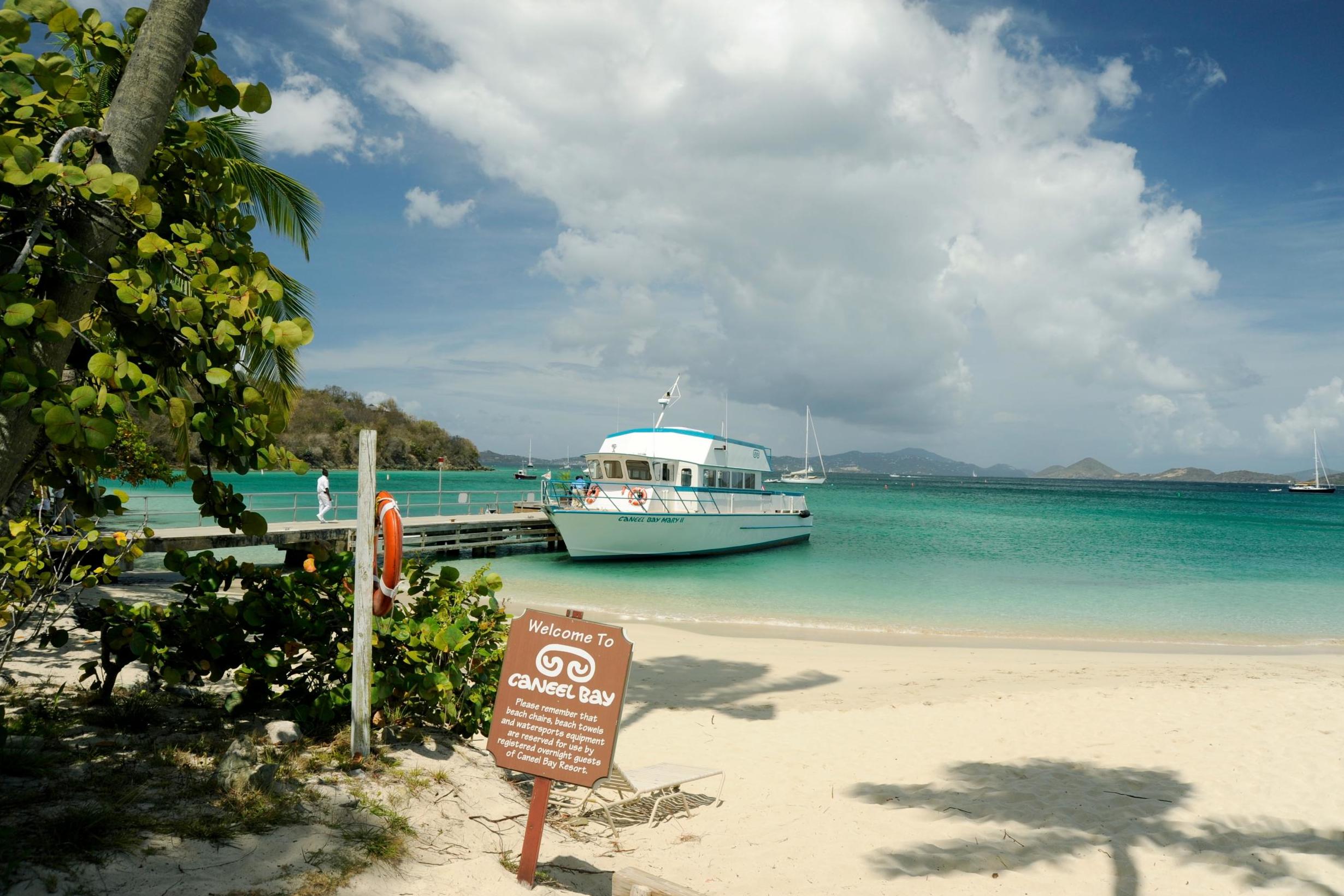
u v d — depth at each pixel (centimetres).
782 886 412
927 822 518
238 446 387
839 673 1081
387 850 359
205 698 565
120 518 2541
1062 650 1364
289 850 335
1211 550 3144
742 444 2762
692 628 1484
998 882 423
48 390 306
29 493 570
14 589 490
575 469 2530
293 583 530
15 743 388
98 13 384
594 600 1756
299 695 530
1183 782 605
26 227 304
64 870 281
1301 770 634
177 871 300
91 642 714
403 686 505
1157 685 1016
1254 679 1072
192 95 410
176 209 439
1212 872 438
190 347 368
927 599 1861
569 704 376
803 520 3005
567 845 446
